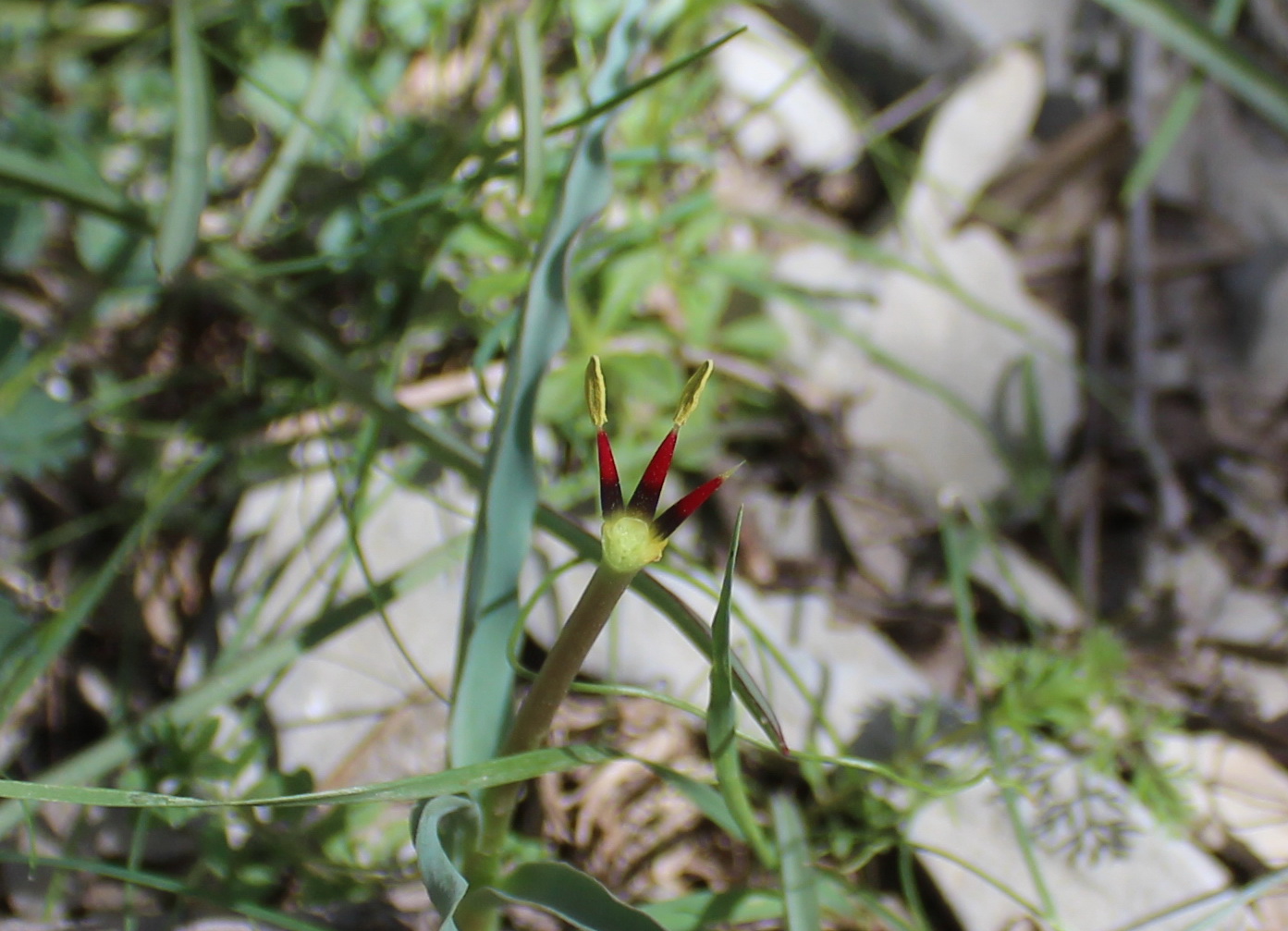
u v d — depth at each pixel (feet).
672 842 1.96
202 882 1.89
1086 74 2.88
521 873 1.66
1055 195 2.81
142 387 2.23
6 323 2.06
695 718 2.03
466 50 2.35
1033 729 2.02
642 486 1.47
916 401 2.46
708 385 2.23
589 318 2.26
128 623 2.12
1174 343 2.69
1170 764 1.95
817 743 2.00
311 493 2.16
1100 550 2.48
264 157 2.46
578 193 1.69
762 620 2.14
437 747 1.99
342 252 2.10
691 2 2.27
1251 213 2.74
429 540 2.13
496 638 1.65
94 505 2.22
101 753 1.81
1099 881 1.92
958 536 2.36
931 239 2.65
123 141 2.34
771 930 1.92
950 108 2.78
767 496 2.36
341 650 2.04
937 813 1.95
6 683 1.91
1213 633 2.36
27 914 1.89
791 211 2.70
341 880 1.86
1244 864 2.01
